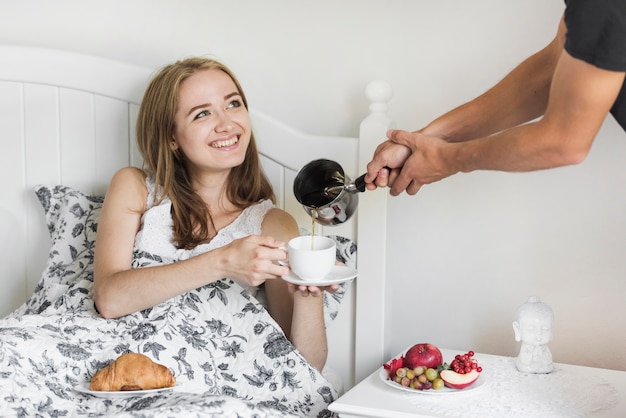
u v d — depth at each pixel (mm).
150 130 1966
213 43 2189
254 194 1998
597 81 1184
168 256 1883
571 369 1740
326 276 1620
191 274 1696
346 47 2057
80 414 1552
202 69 1921
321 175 1690
